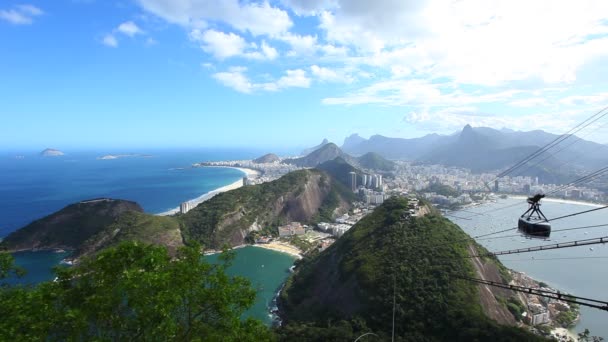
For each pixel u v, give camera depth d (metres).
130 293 14.45
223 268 18.33
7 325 12.39
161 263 16.12
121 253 15.75
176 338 16.00
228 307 17.11
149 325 14.50
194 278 16.73
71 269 15.73
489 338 52.59
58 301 14.74
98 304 13.94
